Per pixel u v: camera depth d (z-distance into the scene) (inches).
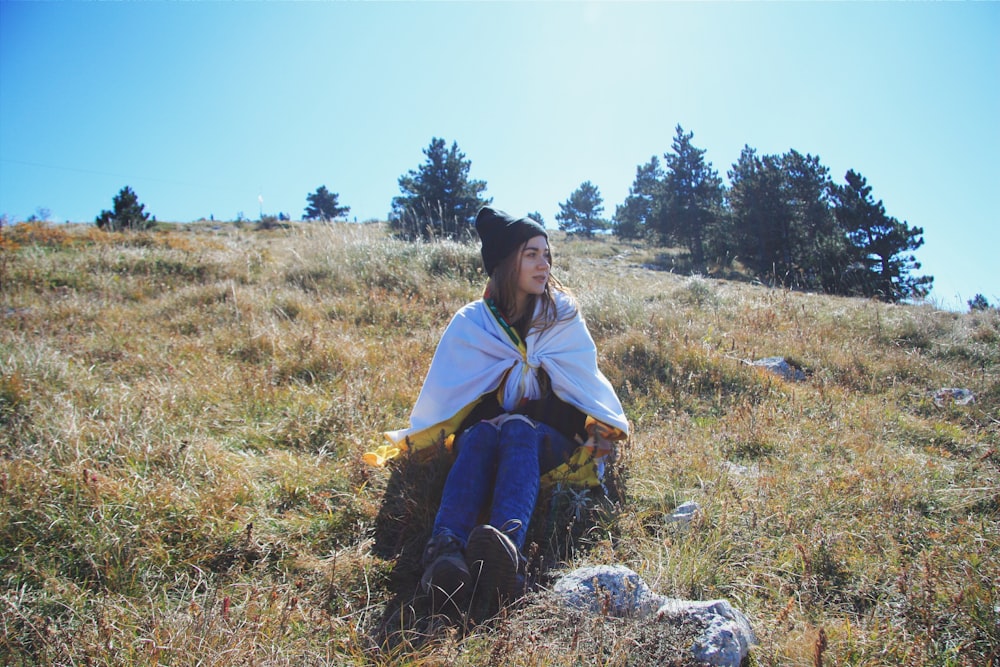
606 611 82.7
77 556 93.9
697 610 84.0
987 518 116.0
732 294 364.5
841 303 369.1
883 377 217.5
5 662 74.6
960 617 86.2
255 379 168.7
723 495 120.6
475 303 126.7
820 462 141.0
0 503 99.7
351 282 309.9
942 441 161.8
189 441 126.8
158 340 206.5
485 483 104.2
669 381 194.9
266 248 420.8
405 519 110.1
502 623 82.6
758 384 195.2
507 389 120.1
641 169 1800.0
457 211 1161.4
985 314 313.4
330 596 92.7
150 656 74.1
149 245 446.0
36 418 126.3
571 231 1988.2
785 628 86.4
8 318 216.8
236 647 73.9
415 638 84.6
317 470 124.7
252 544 100.0
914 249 1123.3
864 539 107.7
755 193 1182.9
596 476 122.3
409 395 164.6
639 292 364.8
